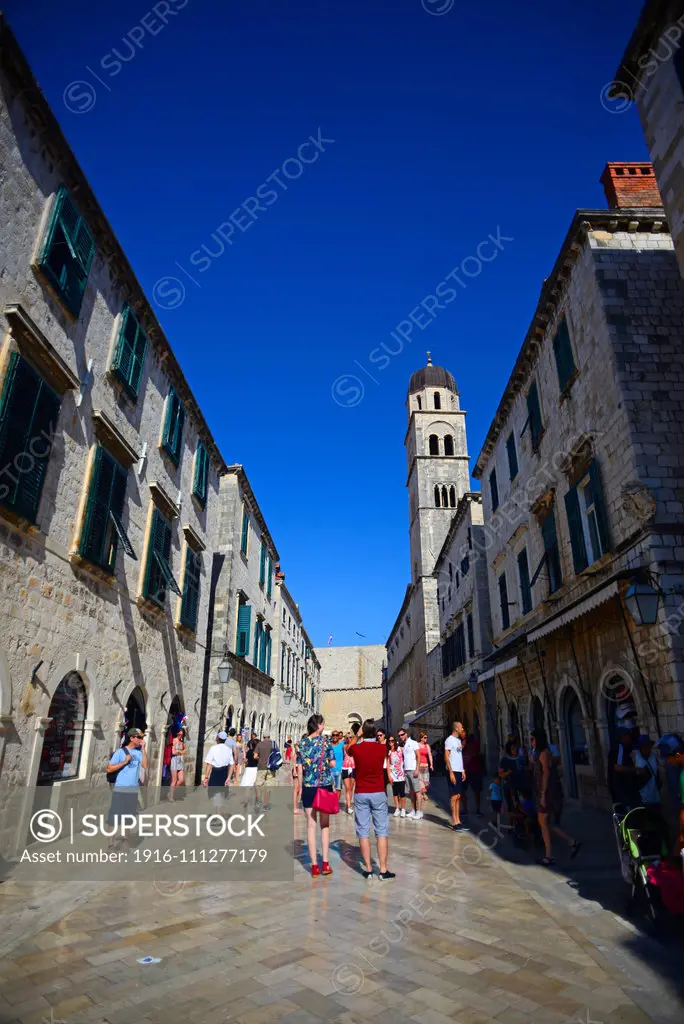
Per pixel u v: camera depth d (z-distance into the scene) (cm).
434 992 430
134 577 1357
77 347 1102
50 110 964
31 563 934
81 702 1117
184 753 1625
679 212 998
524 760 1136
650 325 1233
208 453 1983
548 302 1555
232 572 2238
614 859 874
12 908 649
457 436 5262
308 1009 405
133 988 441
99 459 1153
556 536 1556
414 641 4900
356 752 814
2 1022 389
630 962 489
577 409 1410
